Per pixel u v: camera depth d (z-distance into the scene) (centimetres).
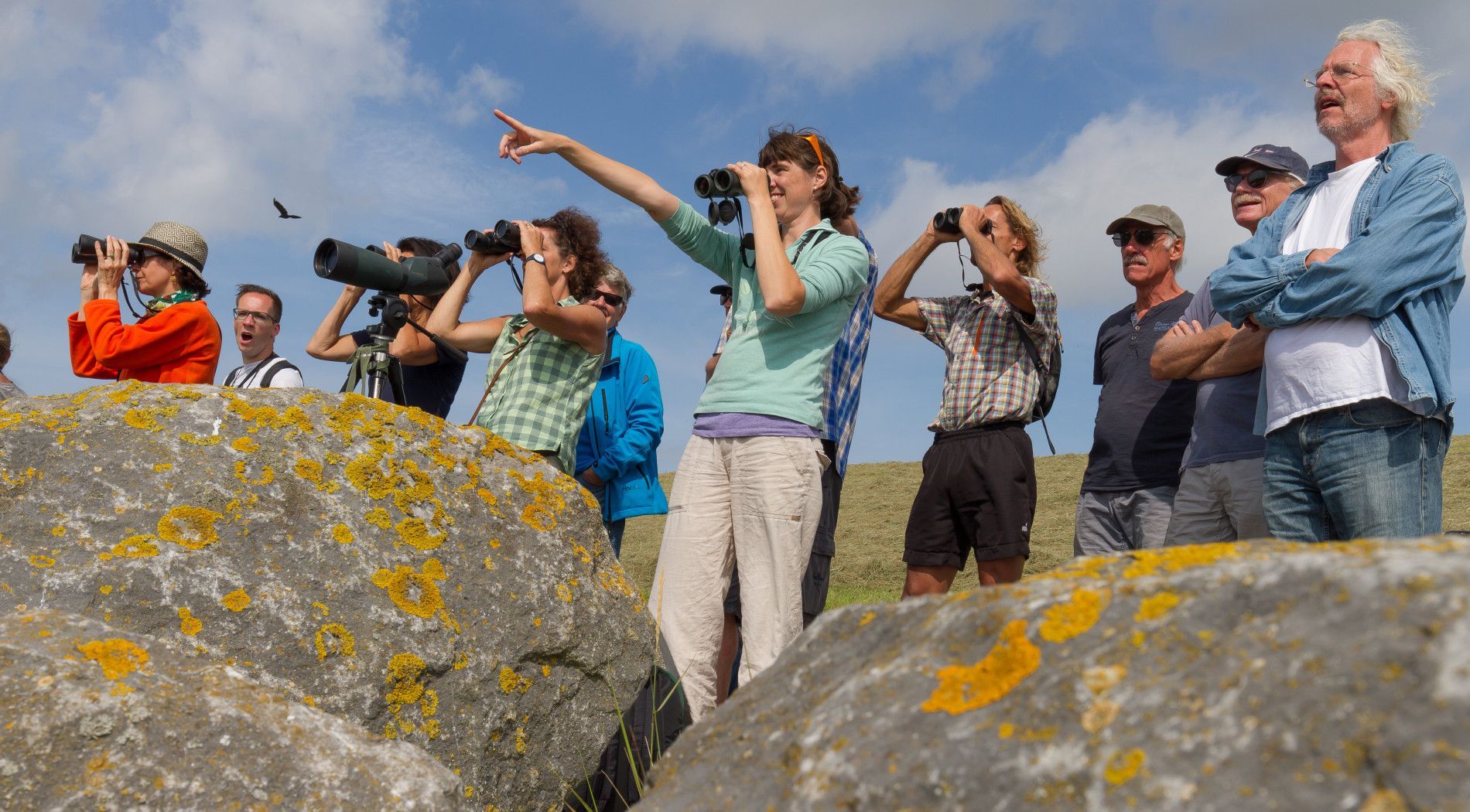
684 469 337
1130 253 460
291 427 274
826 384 406
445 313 416
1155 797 112
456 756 258
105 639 201
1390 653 108
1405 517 292
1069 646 132
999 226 493
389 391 475
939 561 459
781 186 348
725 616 428
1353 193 322
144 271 418
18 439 252
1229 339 382
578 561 305
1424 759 100
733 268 357
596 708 294
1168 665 124
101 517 245
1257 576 126
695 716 325
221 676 204
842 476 430
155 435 260
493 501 295
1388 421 294
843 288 329
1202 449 394
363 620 255
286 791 188
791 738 148
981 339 461
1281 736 109
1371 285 291
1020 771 121
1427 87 327
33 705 182
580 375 397
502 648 274
